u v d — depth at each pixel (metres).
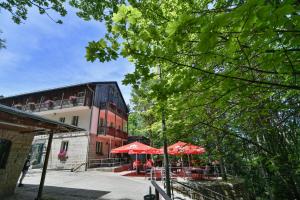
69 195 8.28
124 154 27.78
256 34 1.46
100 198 7.98
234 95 2.43
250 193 11.47
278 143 6.51
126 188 10.18
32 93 24.36
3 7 4.25
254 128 4.70
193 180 12.37
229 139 5.21
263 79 2.67
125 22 1.82
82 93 22.81
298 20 1.31
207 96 2.36
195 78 1.88
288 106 3.31
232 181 11.97
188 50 1.86
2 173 7.32
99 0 4.01
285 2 1.09
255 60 2.03
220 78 1.93
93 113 21.72
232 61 1.83
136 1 2.72
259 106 3.52
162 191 2.78
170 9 3.12
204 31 1.25
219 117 3.81
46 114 23.31
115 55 1.83
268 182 8.91
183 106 2.64
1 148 7.45
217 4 2.64
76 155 19.84
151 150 14.49
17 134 7.81
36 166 20.14
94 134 21.39
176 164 17.34
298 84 2.46
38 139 21.98
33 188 9.41
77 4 4.29
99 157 21.73
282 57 1.71
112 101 26.94
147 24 2.54
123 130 30.31
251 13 1.13
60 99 23.41
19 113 5.10
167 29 1.42
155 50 1.77
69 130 7.43
